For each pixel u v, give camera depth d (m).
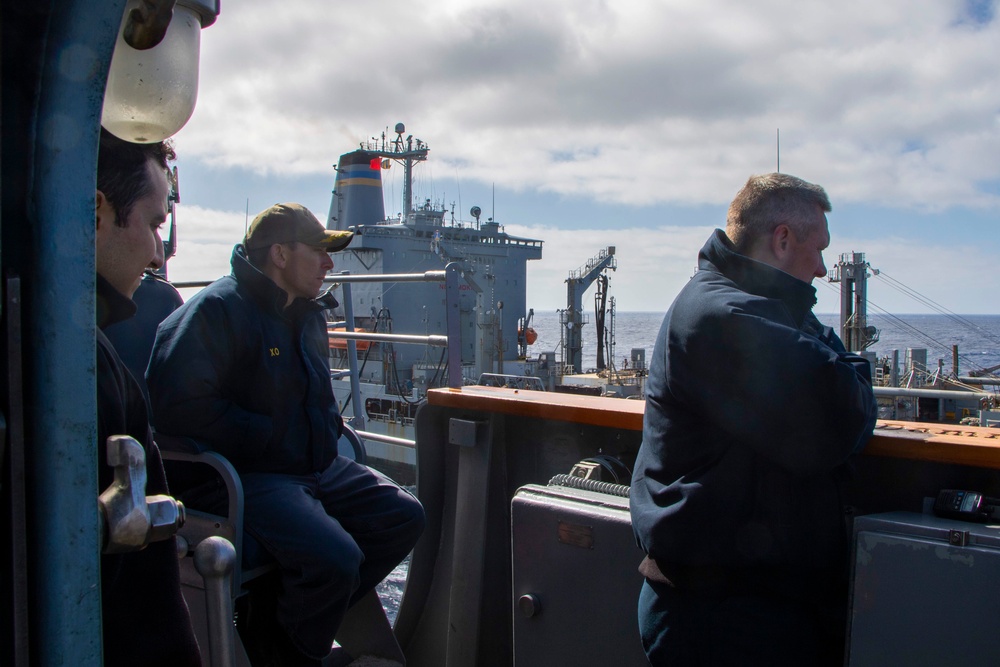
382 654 2.53
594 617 2.09
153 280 2.96
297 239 2.45
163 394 2.23
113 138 1.11
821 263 1.92
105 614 1.03
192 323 2.28
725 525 1.71
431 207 28.56
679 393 1.78
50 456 0.71
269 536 2.20
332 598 2.18
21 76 0.71
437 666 2.93
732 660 1.71
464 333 27.25
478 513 2.72
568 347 33.44
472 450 2.76
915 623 1.54
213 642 1.04
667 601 1.78
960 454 1.78
